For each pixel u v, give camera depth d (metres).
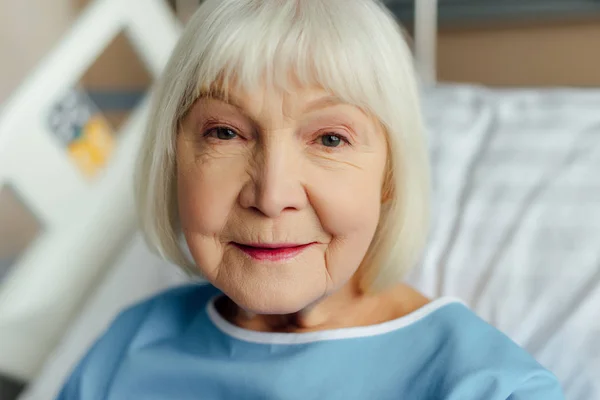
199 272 0.81
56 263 1.20
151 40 1.33
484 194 1.12
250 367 0.68
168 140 0.64
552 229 1.02
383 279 0.72
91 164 1.30
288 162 0.57
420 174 0.69
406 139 0.65
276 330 0.73
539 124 1.23
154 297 0.89
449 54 1.82
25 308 1.17
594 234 1.00
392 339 0.68
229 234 0.60
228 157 0.59
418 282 1.01
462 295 0.98
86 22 1.21
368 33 0.60
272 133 0.57
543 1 1.64
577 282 0.94
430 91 1.41
